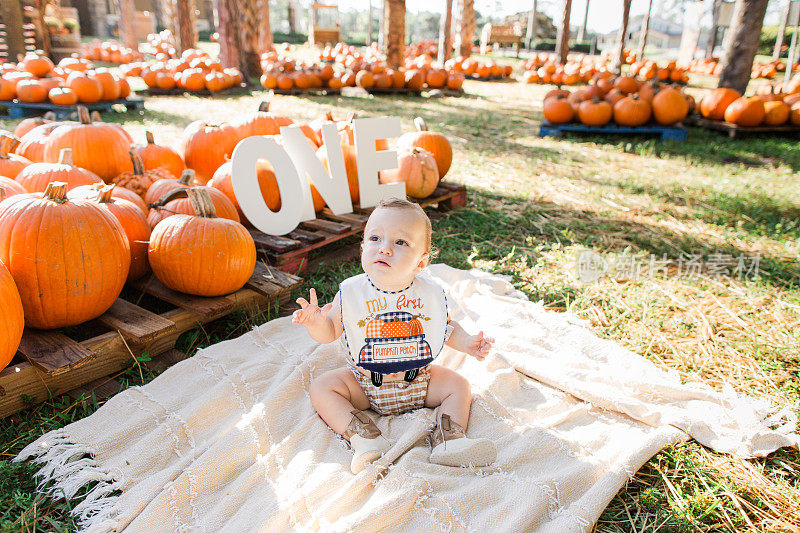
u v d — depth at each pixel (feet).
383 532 6.43
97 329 10.02
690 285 13.85
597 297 13.03
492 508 6.78
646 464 7.96
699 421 8.60
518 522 6.49
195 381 9.03
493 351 10.15
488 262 14.71
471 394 8.87
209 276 10.20
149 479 6.93
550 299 12.98
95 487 6.97
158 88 41.04
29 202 8.80
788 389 9.86
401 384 8.22
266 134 17.19
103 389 8.96
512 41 104.73
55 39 48.85
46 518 6.57
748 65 34.04
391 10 52.03
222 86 42.55
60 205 8.87
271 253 12.51
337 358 9.58
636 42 183.01
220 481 7.13
